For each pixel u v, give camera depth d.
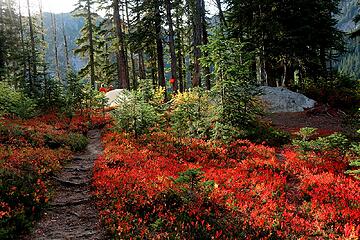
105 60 46.84
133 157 13.78
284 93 25.95
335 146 13.94
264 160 13.60
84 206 9.70
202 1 29.55
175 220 8.45
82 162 14.21
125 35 33.69
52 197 10.13
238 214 9.12
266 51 26.33
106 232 7.98
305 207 9.70
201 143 16.03
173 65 29.36
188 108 17.14
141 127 17.58
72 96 25.48
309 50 26.95
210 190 10.31
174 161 13.62
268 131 18.00
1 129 15.50
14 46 42.44
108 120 23.02
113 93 32.00
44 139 15.82
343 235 7.91
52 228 8.41
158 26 30.62
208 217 8.73
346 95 25.88
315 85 28.12
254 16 27.03
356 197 9.91
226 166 13.49
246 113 16.77
